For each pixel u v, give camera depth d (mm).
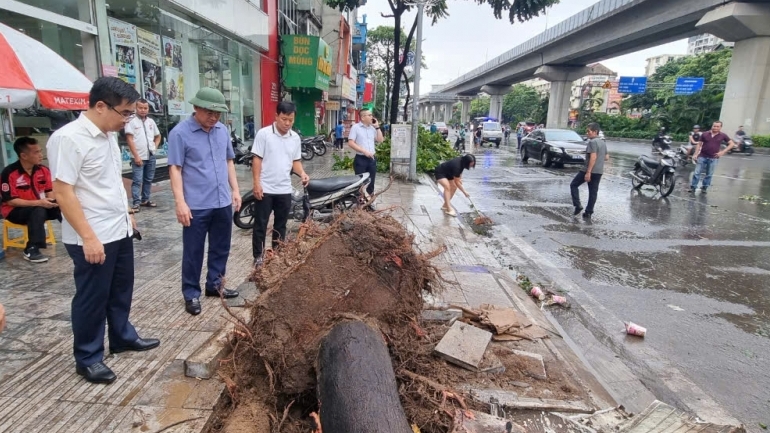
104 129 2789
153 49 9969
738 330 4504
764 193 12539
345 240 3162
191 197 3846
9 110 7059
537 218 9203
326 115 32281
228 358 3135
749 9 25359
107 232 2854
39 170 5137
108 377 2900
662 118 42281
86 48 8102
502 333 3936
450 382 3143
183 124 3791
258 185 4887
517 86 93000
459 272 5566
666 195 11656
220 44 13117
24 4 6566
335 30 23984
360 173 8492
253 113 16031
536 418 2883
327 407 2213
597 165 9062
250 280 3416
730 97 28984
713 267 6316
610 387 3490
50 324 3629
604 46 34219
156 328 3633
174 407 2697
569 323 4617
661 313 4863
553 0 13922
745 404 3338
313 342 2744
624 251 7012
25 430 2465
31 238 5023
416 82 12211
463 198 11055
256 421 2688
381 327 2990
